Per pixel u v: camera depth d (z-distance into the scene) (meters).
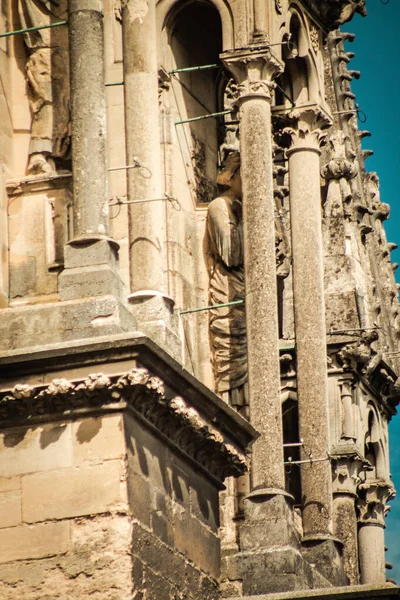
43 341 61.50
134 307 66.00
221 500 72.38
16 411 60.84
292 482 81.50
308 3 77.31
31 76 66.69
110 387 60.38
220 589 67.31
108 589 59.50
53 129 66.19
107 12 72.12
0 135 65.81
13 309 61.94
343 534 85.44
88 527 60.00
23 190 65.12
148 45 70.94
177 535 62.38
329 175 88.81
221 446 64.25
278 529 70.81
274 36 74.00
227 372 72.75
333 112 89.56
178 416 62.06
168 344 65.00
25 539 60.19
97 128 63.41
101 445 60.44
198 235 73.75
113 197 70.12
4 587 59.94
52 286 64.19
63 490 60.38
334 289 88.38
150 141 69.81
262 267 72.44
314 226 77.62
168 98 73.19
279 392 71.94
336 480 86.12
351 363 87.62
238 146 76.06
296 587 70.25
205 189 74.56
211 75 75.81
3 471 60.75
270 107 74.75
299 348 76.81
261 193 72.81
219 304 72.81
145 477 61.16
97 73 63.88
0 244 64.38
